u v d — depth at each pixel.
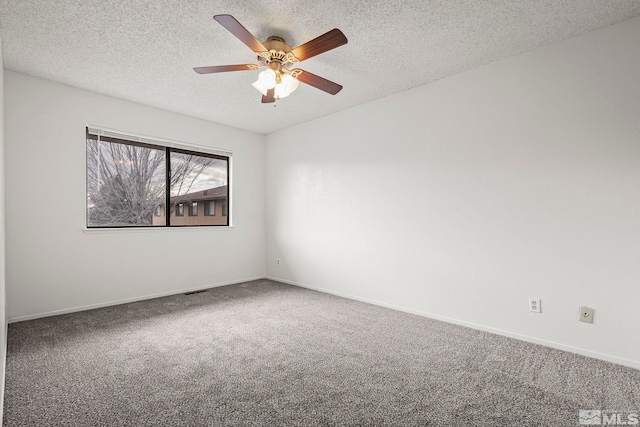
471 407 1.64
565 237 2.31
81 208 3.18
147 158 3.80
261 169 4.87
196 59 2.62
